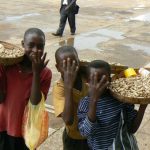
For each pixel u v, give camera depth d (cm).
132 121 286
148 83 285
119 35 1146
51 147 452
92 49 967
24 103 314
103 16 1483
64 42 1023
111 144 278
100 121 276
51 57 845
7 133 324
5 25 1188
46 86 320
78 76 304
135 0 2031
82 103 280
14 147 329
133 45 1032
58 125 510
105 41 1058
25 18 1327
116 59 895
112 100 279
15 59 298
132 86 280
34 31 300
